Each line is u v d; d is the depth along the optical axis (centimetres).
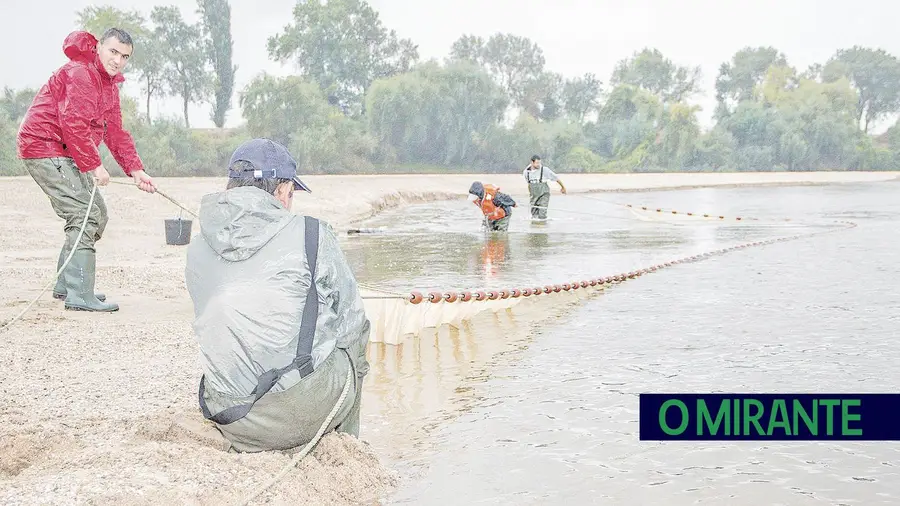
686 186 4853
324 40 8700
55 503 331
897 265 1259
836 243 1616
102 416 471
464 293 845
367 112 7706
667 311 887
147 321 738
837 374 629
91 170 714
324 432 413
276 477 369
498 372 641
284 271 385
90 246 768
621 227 2014
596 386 603
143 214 1819
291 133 7206
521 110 9469
